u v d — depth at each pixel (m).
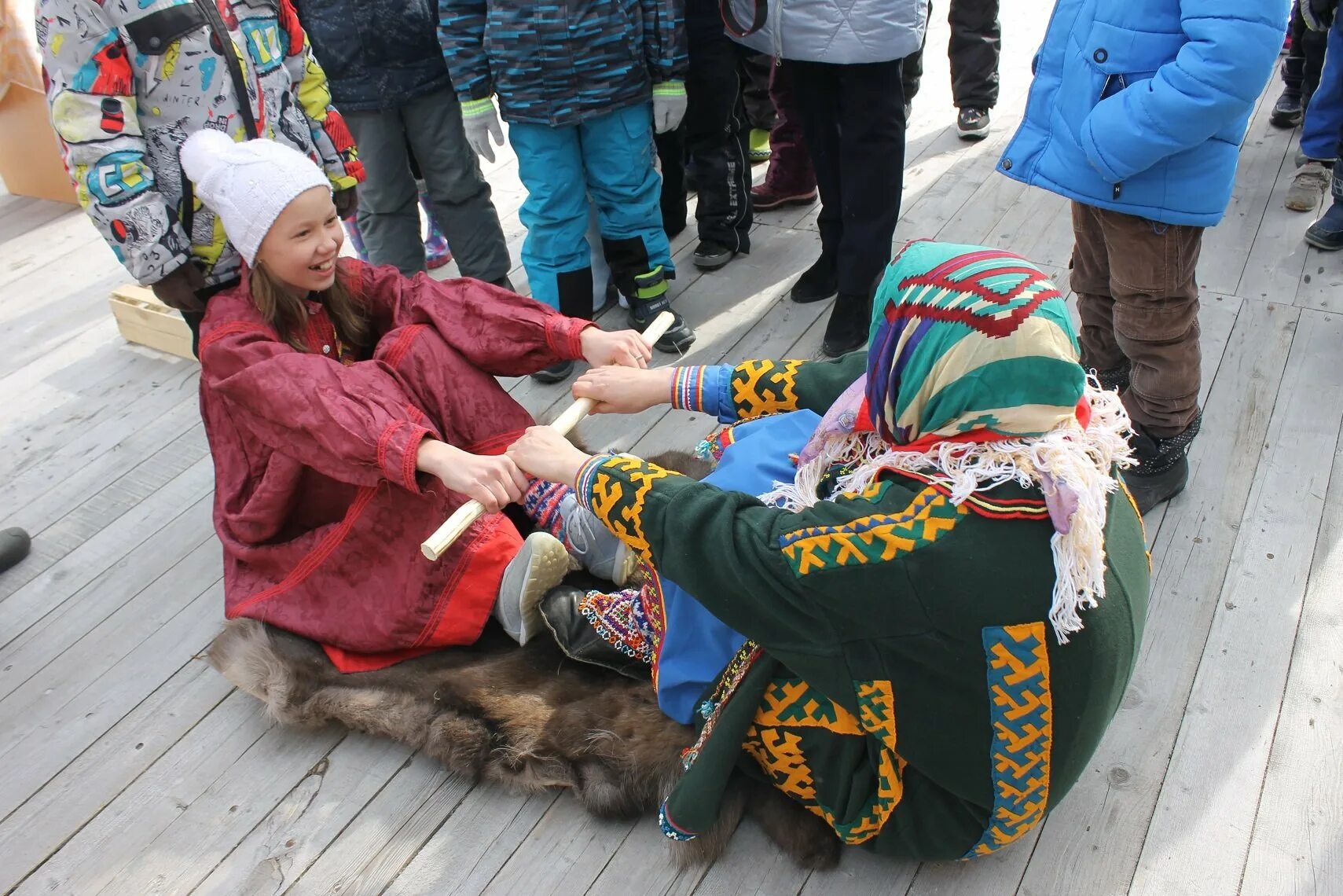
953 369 1.24
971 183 3.97
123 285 3.33
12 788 1.97
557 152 2.81
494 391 2.15
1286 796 1.79
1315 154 3.57
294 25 2.21
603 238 3.11
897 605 1.32
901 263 1.33
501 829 1.84
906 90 4.01
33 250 3.99
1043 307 1.21
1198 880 1.68
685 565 1.45
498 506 1.74
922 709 1.42
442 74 2.93
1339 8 3.31
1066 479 1.24
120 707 2.13
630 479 1.53
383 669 2.06
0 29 3.95
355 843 1.83
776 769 1.70
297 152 1.93
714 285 3.47
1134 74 1.92
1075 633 1.35
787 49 2.74
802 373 1.80
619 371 1.92
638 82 2.77
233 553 2.16
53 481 2.79
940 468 1.31
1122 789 1.82
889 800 1.56
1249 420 2.65
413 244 3.23
